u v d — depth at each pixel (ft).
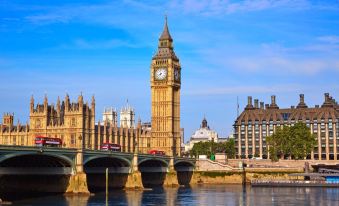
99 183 607.78
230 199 502.79
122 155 572.51
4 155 388.98
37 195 492.95
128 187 602.03
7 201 443.73
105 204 433.48
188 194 556.51
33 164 472.03
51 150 444.55
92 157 512.22
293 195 543.39
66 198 471.62
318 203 466.70
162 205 444.14
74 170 491.31
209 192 586.86
